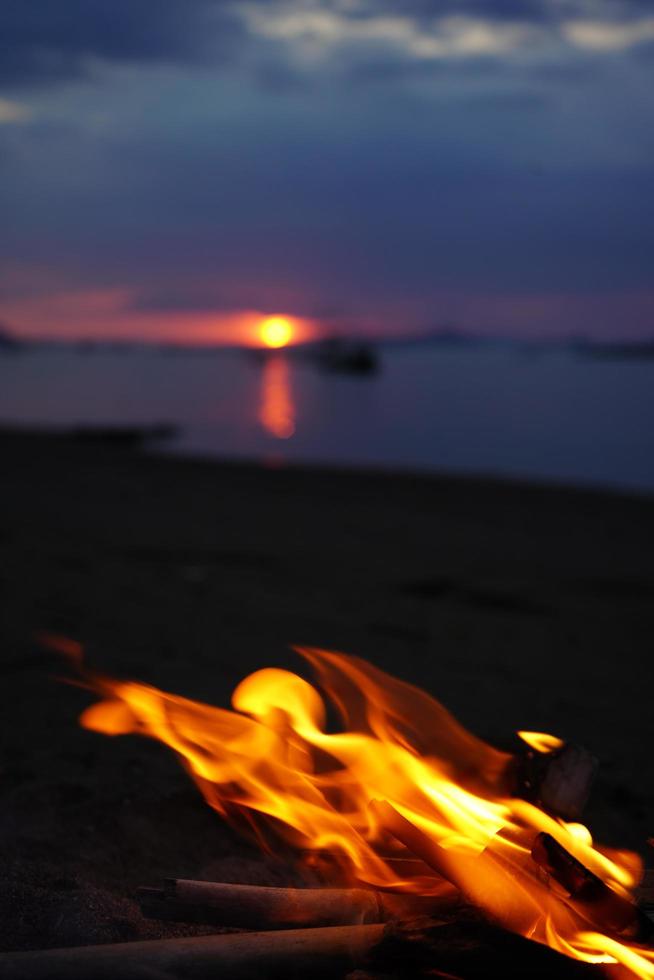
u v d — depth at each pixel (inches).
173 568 362.9
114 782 153.4
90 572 343.0
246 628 275.7
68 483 589.6
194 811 146.6
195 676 222.2
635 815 158.7
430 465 966.4
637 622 313.7
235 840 140.6
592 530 486.6
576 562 405.4
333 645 262.7
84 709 194.5
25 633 253.4
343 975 89.4
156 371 3747.5
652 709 223.6
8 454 727.7
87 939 101.6
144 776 156.9
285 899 96.5
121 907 110.0
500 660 259.4
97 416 1557.6
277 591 333.1
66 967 85.4
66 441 863.1
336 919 96.3
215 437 1186.6
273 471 678.5
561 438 1216.8
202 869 129.2
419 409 1707.7
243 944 89.6
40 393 2128.4
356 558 398.6
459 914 91.8
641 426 1379.2
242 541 424.5
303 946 89.7
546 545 443.8
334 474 665.6
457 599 337.7
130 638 256.5
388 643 270.4
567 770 118.6
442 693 222.2
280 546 418.3
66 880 116.1
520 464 978.7
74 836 135.0
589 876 92.8
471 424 1411.2
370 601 324.8
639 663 265.9
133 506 510.3
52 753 168.1
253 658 242.1
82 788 149.9
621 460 1016.2
